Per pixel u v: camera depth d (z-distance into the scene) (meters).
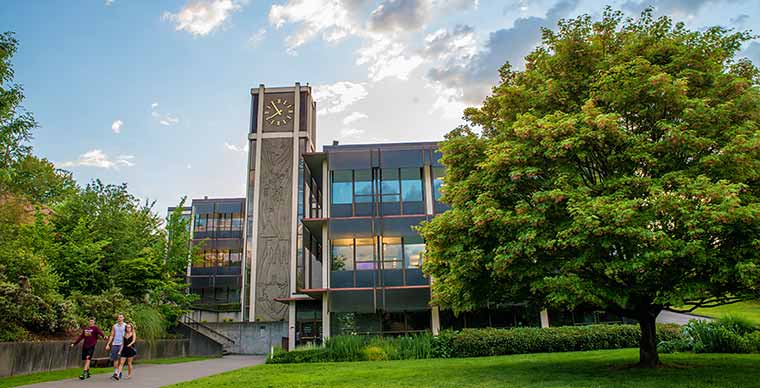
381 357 21.47
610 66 14.43
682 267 11.60
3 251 19.89
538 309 15.88
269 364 20.83
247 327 36.81
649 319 13.98
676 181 11.40
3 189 25.44
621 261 11.36
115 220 29.84
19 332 17.06
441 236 14.60
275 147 44.75
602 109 13.28
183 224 33.75
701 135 12.41
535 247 12.38
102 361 20.16
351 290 27.33
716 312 31.75
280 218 42.94
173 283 31.17
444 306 17.59
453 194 15.44
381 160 29.23
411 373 14.52
